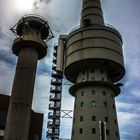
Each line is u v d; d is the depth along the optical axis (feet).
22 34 139.74
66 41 171.83
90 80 150.51
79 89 152.87
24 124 110.22
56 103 192.65
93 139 129.49
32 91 120.88
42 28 143.23
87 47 151.43
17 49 132.87
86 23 163.43
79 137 133.90
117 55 152.25
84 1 191.83
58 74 196.34
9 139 105.19
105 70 157.38
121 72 158.61
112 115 141.28
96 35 155.22
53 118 187.21
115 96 164.25
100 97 144.25
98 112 138.82
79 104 146.61
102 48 150.10
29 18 142.10
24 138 107.86
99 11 181.98
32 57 128.06
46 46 135.64
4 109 141.18
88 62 149.79
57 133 183.11
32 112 150.92
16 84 118.42
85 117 138.62
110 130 134.10
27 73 121.60
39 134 146.82
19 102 113.70
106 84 147.64
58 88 197.16
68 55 159.43
